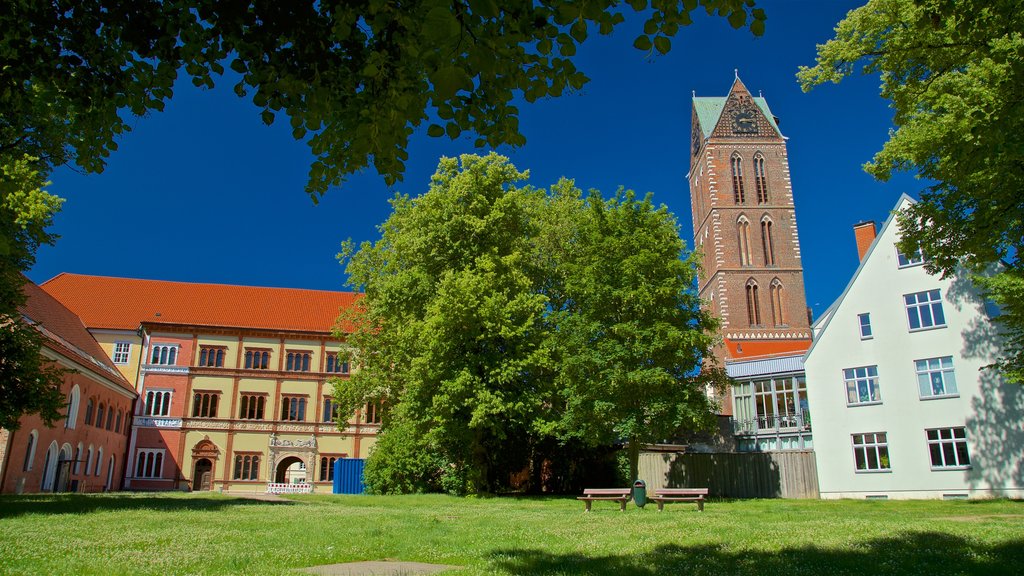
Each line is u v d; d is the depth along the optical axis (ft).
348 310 151.12
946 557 31.76
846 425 114.52
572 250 130.72
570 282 110.83
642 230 107.76
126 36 20.17
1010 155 33.73
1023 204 39.70
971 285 103.45
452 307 106.01
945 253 45.27
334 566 31.42
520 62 18.04
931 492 103.65
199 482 200.44
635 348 100.78
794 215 261.03
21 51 20.59
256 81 20.85
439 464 129.59
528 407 109.91
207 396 204.64
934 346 106.83
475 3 13.04
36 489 132.77
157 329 205.57
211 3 19.45
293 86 20.42
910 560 30.91
